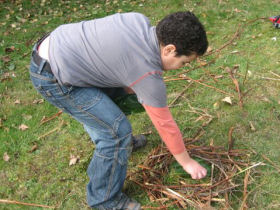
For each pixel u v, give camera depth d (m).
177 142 1.73
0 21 5.00
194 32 1.40
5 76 3.62
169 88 3.17
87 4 5.38
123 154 1.85
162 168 2.30
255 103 2.84
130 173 2.36
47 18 5.03
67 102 1.74
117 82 1.66
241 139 2.52
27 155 2.62
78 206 2.20
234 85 3.08
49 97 1.75
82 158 2.54
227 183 2.12
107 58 1.55
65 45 1.63
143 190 2.23
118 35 1.54
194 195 2.08
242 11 4.38
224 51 3.61
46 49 1.72
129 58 1.51
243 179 2.18
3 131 2.87
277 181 2.15
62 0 5.57
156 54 1.50
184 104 2.95
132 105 2.20
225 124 2.67
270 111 2.73
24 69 3.73
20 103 3.21
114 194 1.98
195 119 2.77
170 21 1.43
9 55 4.03
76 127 2.85
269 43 3.62
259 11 4.32
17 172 2.49
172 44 1.44
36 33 4.57
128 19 1.61
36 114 3.04
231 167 2.25
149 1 5.11
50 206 2.21
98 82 1.70
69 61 1.61
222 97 2.96
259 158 2.34
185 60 1.54
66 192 2.29
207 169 2.23
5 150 2.67
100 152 1.84
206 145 2.50
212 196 2.06
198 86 3.14
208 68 3.37
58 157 2.58
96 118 1.75
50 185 2.36
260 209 2.00
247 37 3.80
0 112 3.11
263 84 3.05
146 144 2.59
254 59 3.40
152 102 1.54
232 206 2.04
